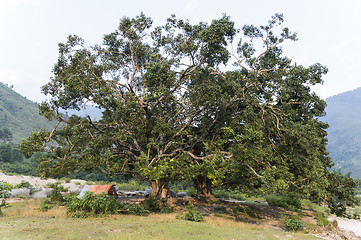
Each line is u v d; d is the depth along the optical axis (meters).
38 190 28.11
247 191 25.86
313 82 24.83
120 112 20.55
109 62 25.44
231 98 22.78
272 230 17.62
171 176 22.06
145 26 24.64
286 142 22.30
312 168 21.64
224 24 20.97
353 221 27.55
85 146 21.91
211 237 12.31
